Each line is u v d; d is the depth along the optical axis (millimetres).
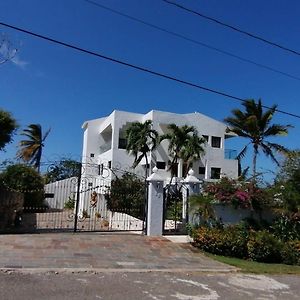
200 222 14617
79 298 7238
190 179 15711
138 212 24703
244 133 36062
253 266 11781
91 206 27047
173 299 7734
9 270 8898
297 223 14289
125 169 34406
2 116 18672
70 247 11891
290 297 8648
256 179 15141
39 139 50812
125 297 7559
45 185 36000
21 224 21234
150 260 11305
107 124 37625
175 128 31672
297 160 15180
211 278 9852
